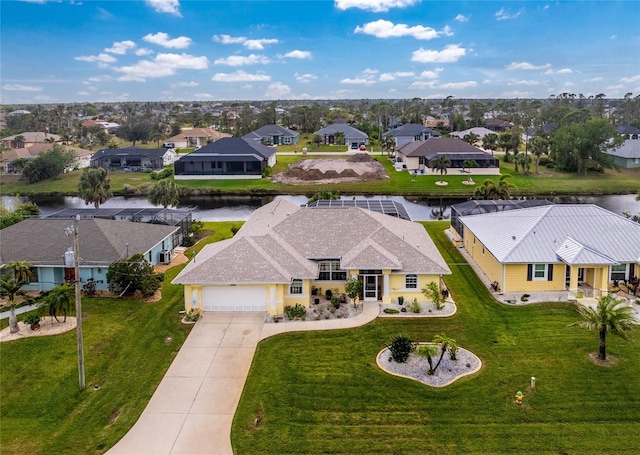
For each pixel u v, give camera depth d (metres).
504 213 44.69
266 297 33.22
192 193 87.75
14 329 30.30
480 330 30.66
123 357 27.98
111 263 36.62
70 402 23.83
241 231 41.16
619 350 27.66
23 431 21.78
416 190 85.25
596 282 35.62
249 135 144.00
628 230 38.03
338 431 21.47
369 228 37.88
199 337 30.19
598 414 22.33
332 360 27.27
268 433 21.44
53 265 37.16
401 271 34.09
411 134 139.50
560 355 27.39
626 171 101.25
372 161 111.75
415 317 32.47
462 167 97.94
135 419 22.59
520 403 23.09
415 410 22.81
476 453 20.05
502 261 35.47
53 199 86.31
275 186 89.81
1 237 40.38
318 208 40.06
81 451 20.58
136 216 52.19
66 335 30.08
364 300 35.03
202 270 32.88
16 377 25.80
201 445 20.86
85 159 115.00
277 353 28.09
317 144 141.50
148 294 36.06
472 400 23.45
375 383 24.94
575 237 37.38
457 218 52.22
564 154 100.62
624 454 19.86
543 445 20.44
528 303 34.38
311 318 32.47
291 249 35.97
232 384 25.36
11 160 102.25
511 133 140.88
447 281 39.28
